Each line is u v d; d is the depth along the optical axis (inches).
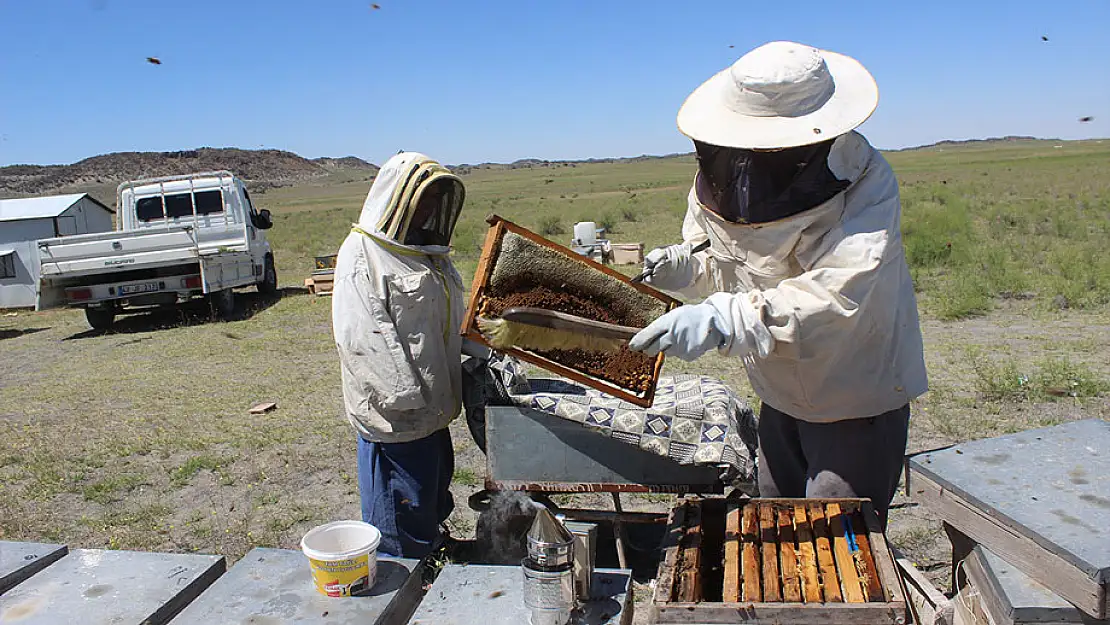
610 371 109.2
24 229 639.1
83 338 492.1
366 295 133.6
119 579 110.1
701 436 135.3
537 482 141.6
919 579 108.9
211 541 184.4
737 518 108.2
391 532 143.2
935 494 106.5
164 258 493.0
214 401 310.7
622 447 137.9
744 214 105.6
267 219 596.4
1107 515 91.6
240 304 595.5
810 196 102.0
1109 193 1202.6
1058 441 113.9
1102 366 306.2
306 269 865.5
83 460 242.4
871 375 114.0
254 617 100.1
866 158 105.7
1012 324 397.1
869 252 100.1
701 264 134.7
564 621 95.3
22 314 628.7
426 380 138.8
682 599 90.0
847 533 102.3
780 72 98.5
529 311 95.9
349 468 230.2
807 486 123.3
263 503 207.2
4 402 324.2
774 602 87.7
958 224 797.2
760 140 96.7
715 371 324.5
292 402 304.8
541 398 138.9
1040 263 584.4
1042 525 90.2
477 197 2792.8
